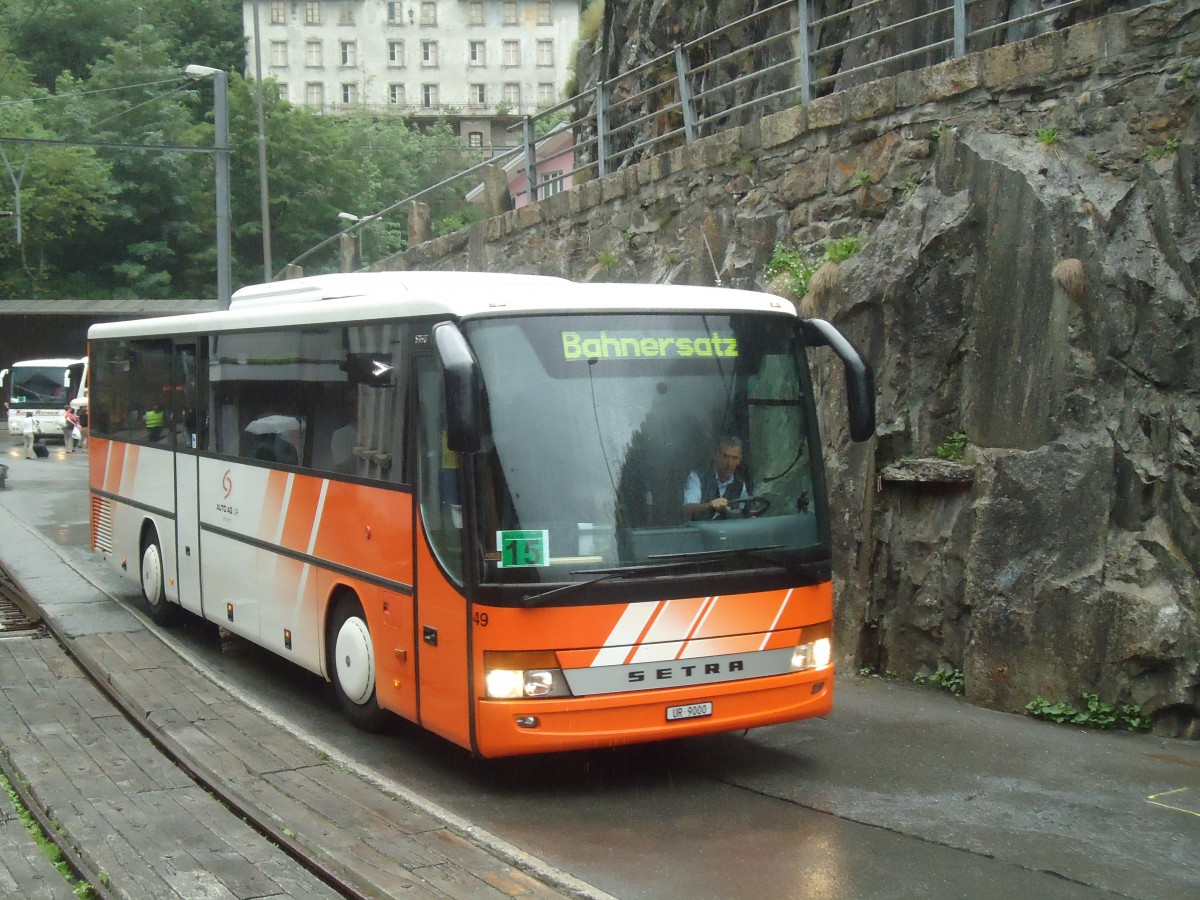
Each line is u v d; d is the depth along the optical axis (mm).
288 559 9180
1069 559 8734
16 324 52781
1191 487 8383
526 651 6645
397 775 7574
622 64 21469
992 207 9570
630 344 7156
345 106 99312
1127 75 9250
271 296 10109
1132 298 8703
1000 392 9398
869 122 11281
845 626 10203
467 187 78938
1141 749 8016
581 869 5984
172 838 6152
